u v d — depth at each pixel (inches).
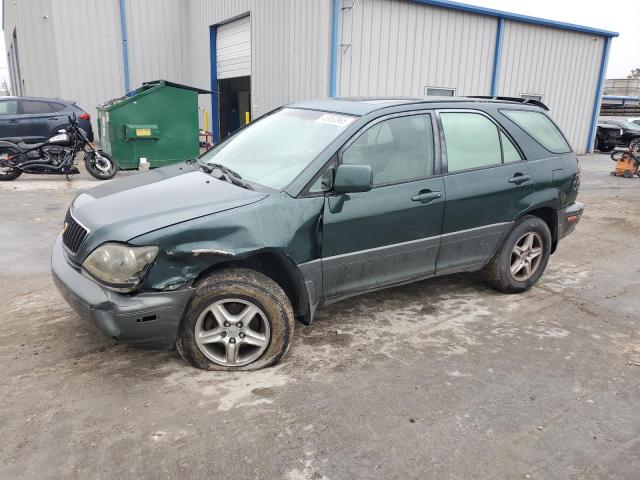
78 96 684.7
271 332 127.2
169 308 115.0
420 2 532.7
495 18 598.2
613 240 273.0
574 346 148.2
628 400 121.8
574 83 706.2
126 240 111.6
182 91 430.0
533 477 95.6
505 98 182.4
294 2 504.1
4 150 380.5
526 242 181.0
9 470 92.3
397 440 104.1
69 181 396.2
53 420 106.7
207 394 117.6
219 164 151.2
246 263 129.1
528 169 172.6
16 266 203.6
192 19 739.4
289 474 93.6
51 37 655.8
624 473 97.7
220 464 95.4
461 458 99.7
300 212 126.1
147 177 150.0
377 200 137.9
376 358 137.1
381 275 145.6
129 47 711.7
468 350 143.6
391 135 144.7
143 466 94.3
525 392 123.5
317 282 133.0
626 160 518.0
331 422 109.0
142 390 118.5
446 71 577.9
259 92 592.1
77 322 153.5
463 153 158.9
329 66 488.7
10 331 147.0
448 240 156.3
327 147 134.2
